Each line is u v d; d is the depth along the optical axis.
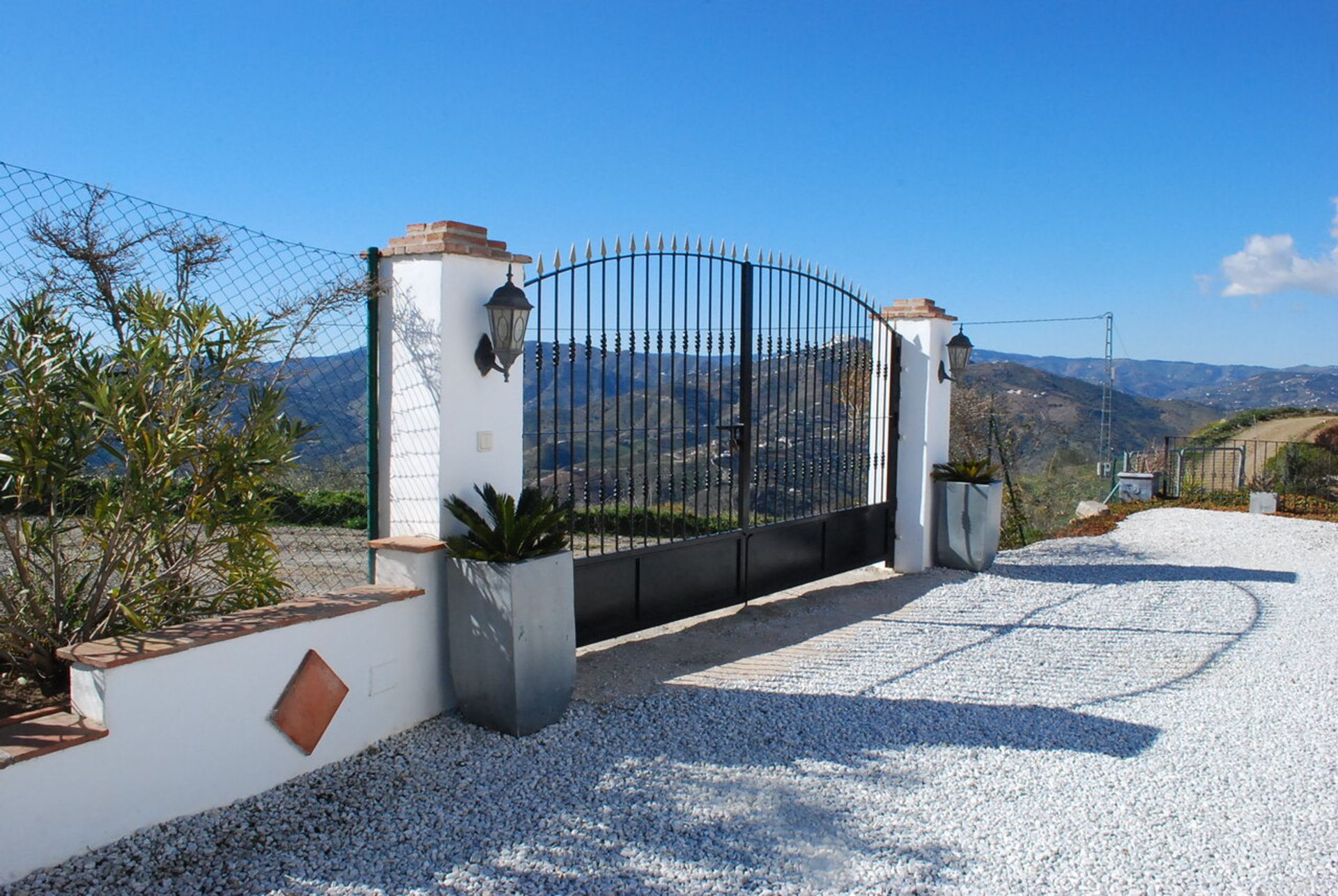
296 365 3.82
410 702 3.97
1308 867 2.96
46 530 3.32
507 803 3.30
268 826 3.05
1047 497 16.06
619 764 3.71
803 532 7.12
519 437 4.47
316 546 5.17
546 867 2.85
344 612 3.59
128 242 3.48
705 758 3.81
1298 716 4.45
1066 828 3.21
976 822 3.25
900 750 3.96
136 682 2.87
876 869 2.89
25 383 2.97
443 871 2.80
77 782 2.71
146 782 2.90
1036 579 7.93
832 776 3.65
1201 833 3.19
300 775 3.44
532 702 3.94
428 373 4.04
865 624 6.30
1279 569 8.59
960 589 7.43
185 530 3.46
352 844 2.95
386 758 3.66
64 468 3.05
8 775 2.55
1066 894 2.76
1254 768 3.79
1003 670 5.22
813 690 4.79
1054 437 19.06
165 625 3.48
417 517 4.14
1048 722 4.34
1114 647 5.74
